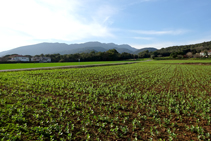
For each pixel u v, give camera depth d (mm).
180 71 35188
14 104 10023
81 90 14805
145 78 24109
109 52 134375
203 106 10523
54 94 13094
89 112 9398
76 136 6586
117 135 6777
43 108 9719
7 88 14992
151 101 11695
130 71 34594
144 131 7203
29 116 8398
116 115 8859
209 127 7645
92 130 7148
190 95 13633
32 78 21500
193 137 6711
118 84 18578
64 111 9047
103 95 13461
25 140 6113
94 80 21578
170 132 6910
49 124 7566
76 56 113750
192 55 133500
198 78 23828
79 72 30891
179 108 10367
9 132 6562
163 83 19891
